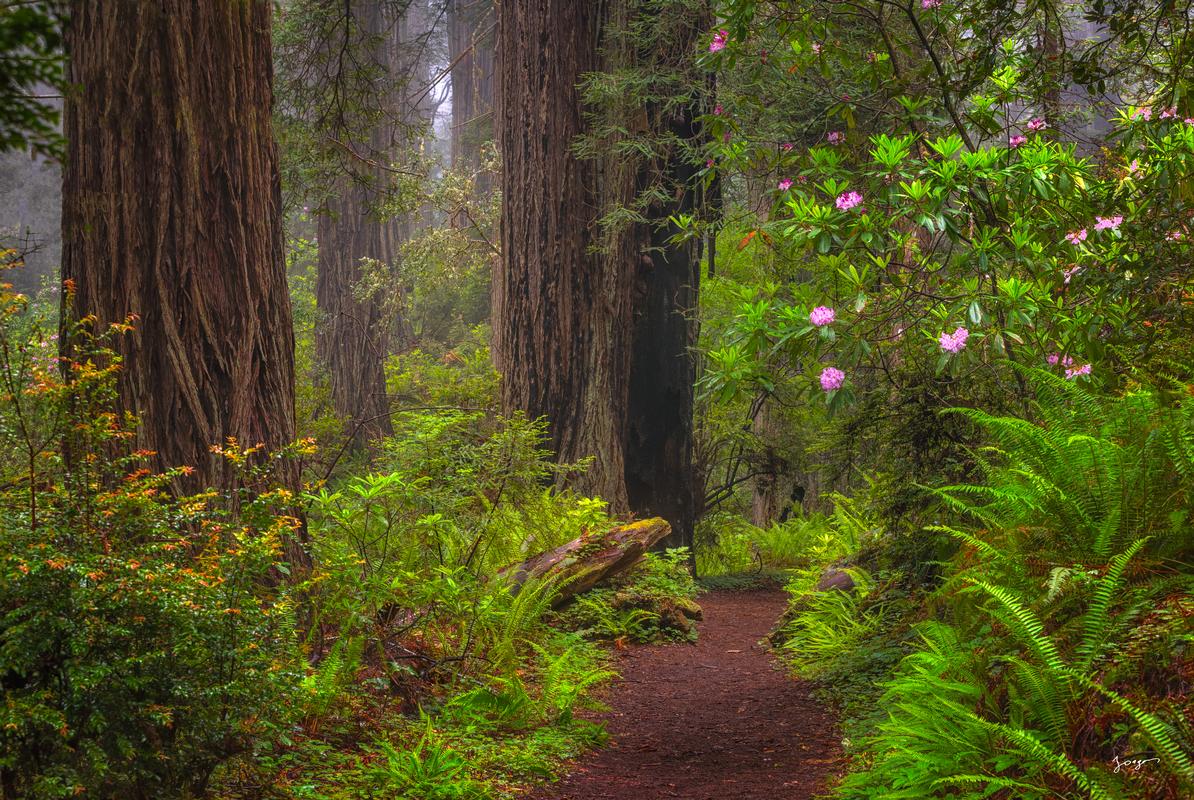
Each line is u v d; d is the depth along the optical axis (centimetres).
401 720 586
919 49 918
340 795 457
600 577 1002
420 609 757
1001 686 425
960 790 394
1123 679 353
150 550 384
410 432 949
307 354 2228
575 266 1387
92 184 603
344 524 744
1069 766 317
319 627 624
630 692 804
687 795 525
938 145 632
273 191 665
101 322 596
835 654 821
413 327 3188
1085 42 722
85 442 403
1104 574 391
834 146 770
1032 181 614
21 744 336
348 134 1242
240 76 639
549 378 1385
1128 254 593
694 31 1388
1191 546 398
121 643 365
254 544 426
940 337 617
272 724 416
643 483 1421
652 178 1407
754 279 1708
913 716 461
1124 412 457
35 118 193
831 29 782
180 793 382
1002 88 695
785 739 642
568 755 591
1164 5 611
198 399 608
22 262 396
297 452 514
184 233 611
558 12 1381
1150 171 596
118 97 604
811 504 2086
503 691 664
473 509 1013
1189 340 508
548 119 1384
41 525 371
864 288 639
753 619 1202
